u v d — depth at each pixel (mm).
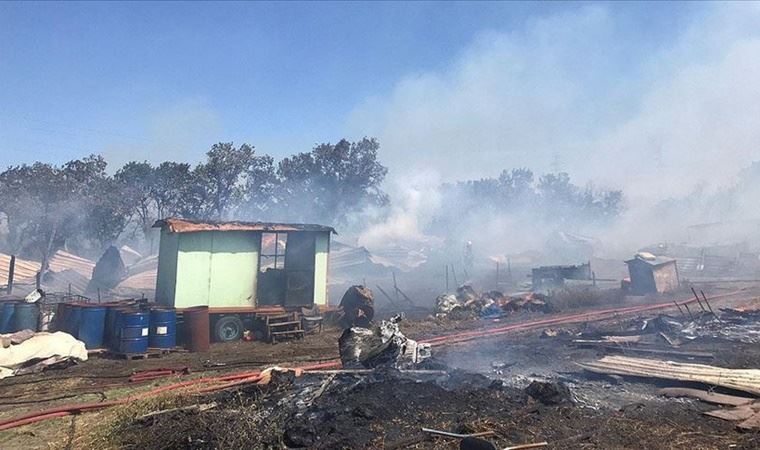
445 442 6070
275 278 16594
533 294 21531
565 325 16500
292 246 17109
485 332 15430
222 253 15617
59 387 9727
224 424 6535
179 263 15031
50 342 11422
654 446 6051
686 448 6000
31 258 35500
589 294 22641
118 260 28781
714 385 8211
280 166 50594
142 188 43094
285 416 6840
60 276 26609
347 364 9555
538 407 7270
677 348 11695
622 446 6055
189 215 44750
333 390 7859
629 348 11859
